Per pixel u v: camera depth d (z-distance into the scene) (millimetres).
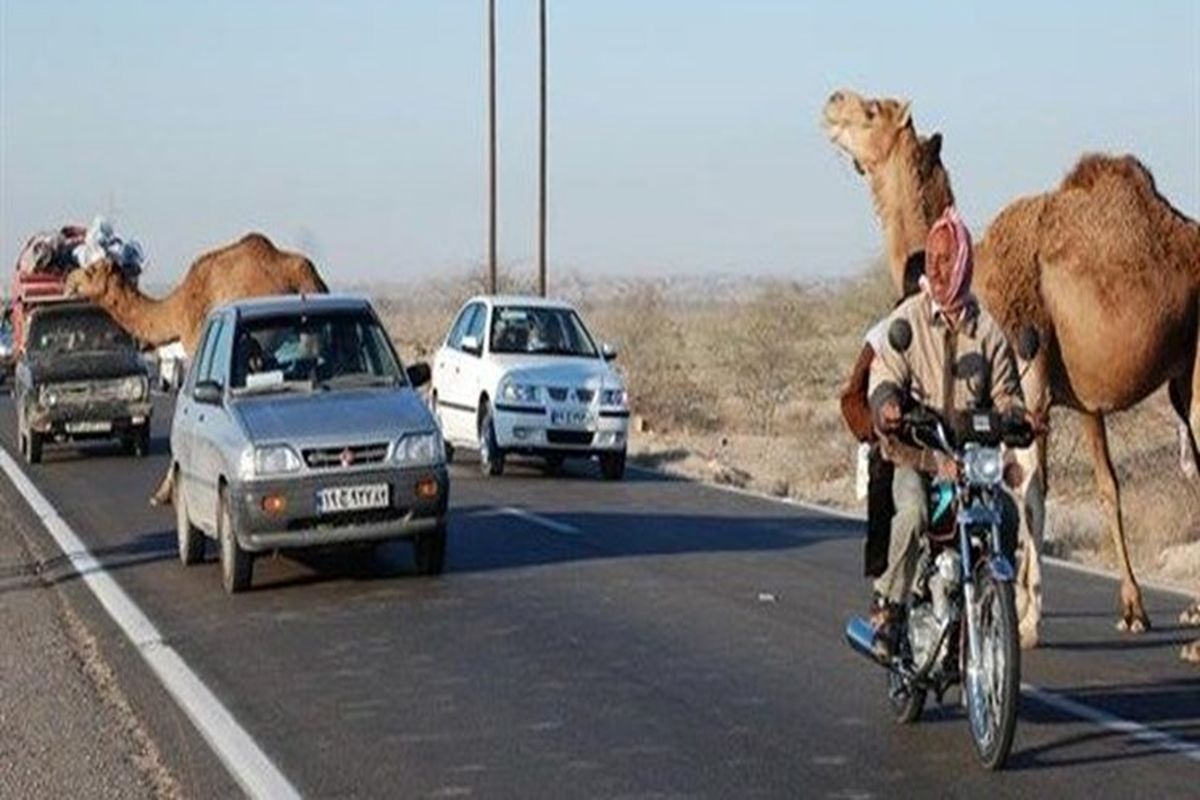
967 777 18500
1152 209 24844
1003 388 19312
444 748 20297
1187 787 18047
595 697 22766
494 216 88000
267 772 19375
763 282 152625
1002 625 18172
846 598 30031
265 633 27516
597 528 39562
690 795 18156
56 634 27812
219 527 31766
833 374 105312
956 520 18828
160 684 24109
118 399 59469
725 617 28250
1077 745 19750
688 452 63625
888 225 26859
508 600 30078
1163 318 24453
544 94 84750
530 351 52750
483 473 52156
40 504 46031
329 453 30688
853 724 20953
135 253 60406
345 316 33875
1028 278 24984
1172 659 24438
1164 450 58031
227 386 32719
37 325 61781
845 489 53156
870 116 26766
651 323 121812
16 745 20969
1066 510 46281
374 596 30625
